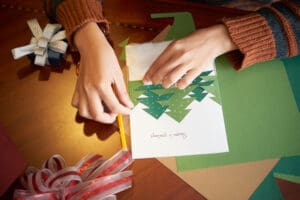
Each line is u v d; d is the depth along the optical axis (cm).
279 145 54
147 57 62
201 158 54
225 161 53
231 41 61
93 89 55
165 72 59
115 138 56
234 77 61
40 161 55
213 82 60
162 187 52
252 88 60
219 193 51
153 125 56
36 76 61
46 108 59
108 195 49
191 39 61
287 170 52
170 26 66
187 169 53
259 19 60
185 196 51
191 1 72
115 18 67
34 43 60
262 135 55
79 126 57
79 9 60
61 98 60
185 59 60
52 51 60
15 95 60
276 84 60
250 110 57
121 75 58
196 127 56
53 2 63
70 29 60
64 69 62
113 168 52
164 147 55
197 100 58
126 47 64
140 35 65
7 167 48
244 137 55
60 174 50
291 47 59
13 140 56
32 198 47
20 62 62
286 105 58
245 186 51
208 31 62
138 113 57
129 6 68
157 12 68
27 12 67
